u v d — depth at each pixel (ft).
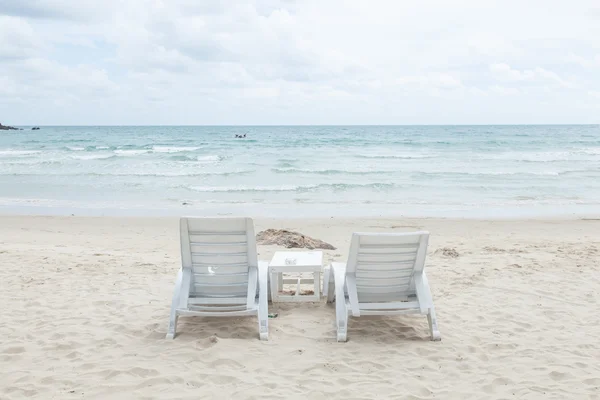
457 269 26.91
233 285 17.40
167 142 191.11
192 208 56.59
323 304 20.47
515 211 55.06
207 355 14.99
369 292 17.30
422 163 106.22
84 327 17.57
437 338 16.63
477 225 46.50
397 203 60.23
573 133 276.82
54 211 54.39
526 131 314.14
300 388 13.08
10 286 22.85
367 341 16.57
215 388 12.98
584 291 22.44
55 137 237.66
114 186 73.00
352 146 163.32
